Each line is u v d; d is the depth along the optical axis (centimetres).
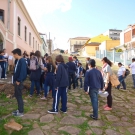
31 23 2219
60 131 386
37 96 677
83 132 388
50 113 494
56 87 489
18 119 438
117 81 541
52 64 614
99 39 4872
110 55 2631
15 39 1427
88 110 547
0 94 654
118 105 630
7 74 1075
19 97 463
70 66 866
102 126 428
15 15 1423
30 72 670
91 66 475
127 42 2962
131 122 469
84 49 4872
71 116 481
